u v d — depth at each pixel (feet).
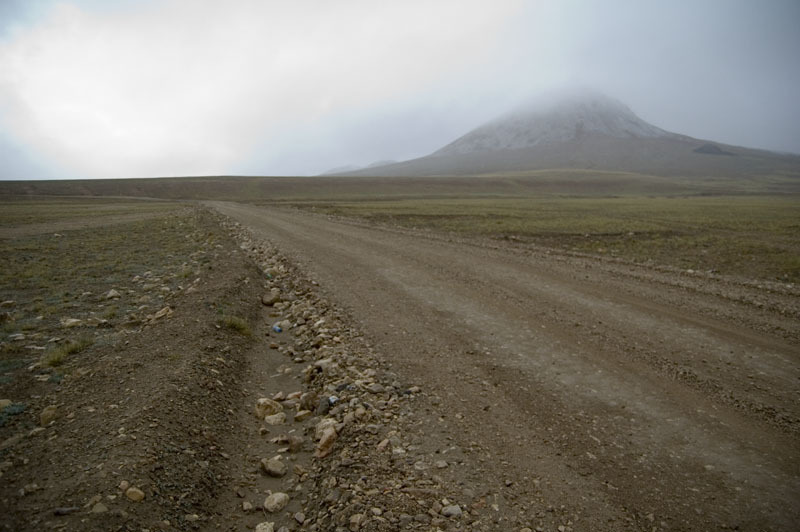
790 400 22.07
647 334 31.37
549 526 13.71
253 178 634.84
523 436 18.83
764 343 29.71
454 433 18.93
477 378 24.39
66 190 485.97
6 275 51.01
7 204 301.22
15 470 15.07
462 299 40.50
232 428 19.58
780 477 16.33
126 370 23.08
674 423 20.02
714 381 24.13
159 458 15.74
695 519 14.14
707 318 35.09
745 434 19.16
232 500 15.23
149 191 500.33
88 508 12.98
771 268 62.64
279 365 27.25
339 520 13.51
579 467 16.79
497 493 15.16
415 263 57.93
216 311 33.40
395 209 192.54
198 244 77.15
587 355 27.73
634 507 14.66
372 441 17.93
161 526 13.06
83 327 31.86
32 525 12.29
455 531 13.23
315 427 19.66
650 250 78.28
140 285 46.42
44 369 24.18
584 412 20.90
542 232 102.78
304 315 35.37
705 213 173.88
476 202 291.58
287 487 16.11
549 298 40.88
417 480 15.60
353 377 23.84
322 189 546.67
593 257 64.69
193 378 21.79
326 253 65.82
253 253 66.64
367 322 33.63
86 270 55.16
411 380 23.91
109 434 16.81
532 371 25.38
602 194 563.07
